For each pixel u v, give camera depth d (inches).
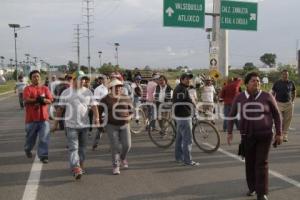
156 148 456.8
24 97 374.6
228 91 569.9
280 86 500.4
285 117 501.7
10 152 440.1
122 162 362.6
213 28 877.2
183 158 378.0
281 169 354.6
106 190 295.9
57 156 415.5
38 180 324.2
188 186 304.3
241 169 357.1
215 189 296.2
